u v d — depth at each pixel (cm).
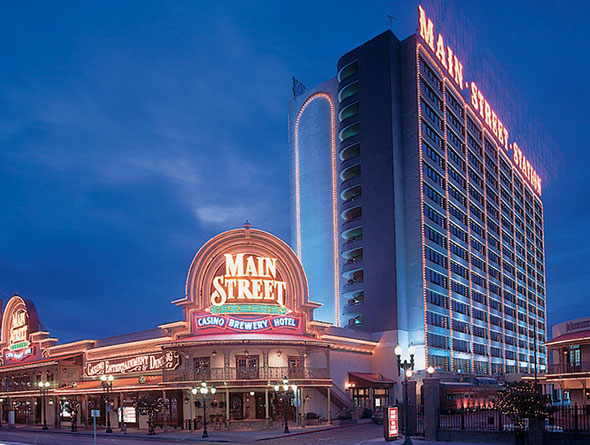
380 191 7531
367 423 5412
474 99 10456
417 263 7312
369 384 6219
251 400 5341
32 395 7056
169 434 4772
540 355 12688
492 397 7138
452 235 8325
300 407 5269
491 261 10006
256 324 5356
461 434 3419
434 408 3547
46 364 6869
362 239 7569
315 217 8988
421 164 7606
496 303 10212
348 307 7488
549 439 3020
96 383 6394
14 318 8256
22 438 4803
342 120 8306
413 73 7881
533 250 13100
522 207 12550
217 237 5678
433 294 7494
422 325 7094
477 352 8875
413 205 7512
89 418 6369
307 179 9225
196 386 4997
